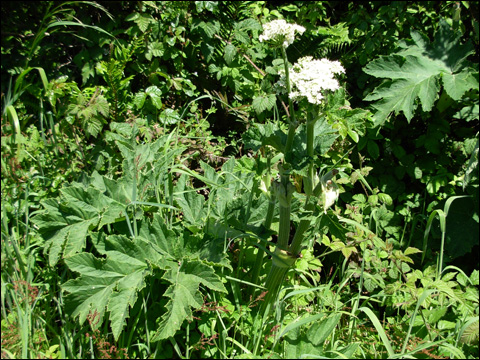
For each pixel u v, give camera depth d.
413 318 2.04
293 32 1.88
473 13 3.26
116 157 3.00
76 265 2.11
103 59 3.54
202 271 2.13
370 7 3.79
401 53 3.02
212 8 3.47
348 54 3.61
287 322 2.35
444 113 3.26
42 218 2.26
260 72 3.71
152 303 2.26
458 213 2.89
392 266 2.61
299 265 2.53
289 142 2.02
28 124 3.17
